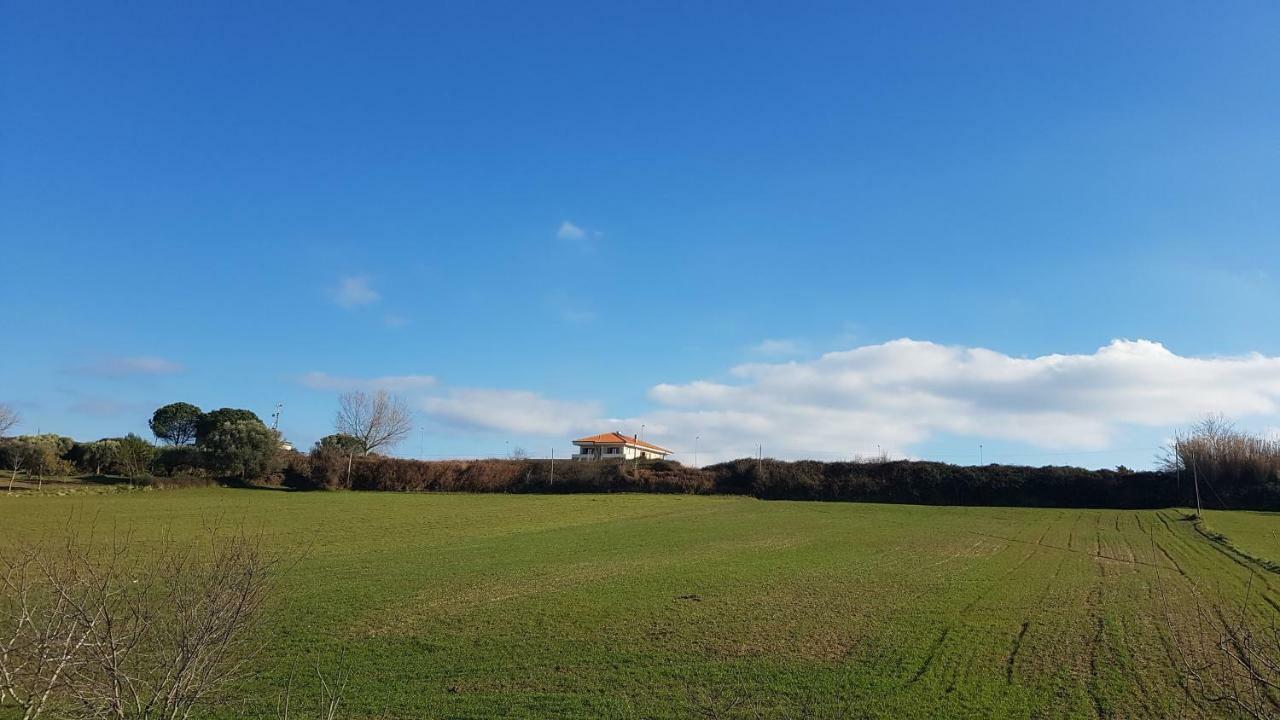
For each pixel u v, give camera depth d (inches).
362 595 817.5
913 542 1421.0
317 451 2792.8
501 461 2942.9
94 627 264.5
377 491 2674.7
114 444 2495.1
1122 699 471.5
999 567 1081.4
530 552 1234.6
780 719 441.7
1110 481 2459.4
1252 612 739.4
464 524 1688.0
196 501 2001.7
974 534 1572.3
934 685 503.2
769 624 685.3
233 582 307.6
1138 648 595.5
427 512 1924.2
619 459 3176.7
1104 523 1824.6
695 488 2736.2
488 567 1050.1
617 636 639.1
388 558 1135.6
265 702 460.1
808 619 706.2
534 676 525.3
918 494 2586.1
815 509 2217.0
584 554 1213.1
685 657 573.6
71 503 1813.5
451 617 711.1
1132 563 1133.1
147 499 2000.5
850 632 653.9
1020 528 1704.0
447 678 520.1
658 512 2068.2
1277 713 393.7
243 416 3941.9
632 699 476.7
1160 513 2105.1
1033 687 498.3
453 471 2802.7
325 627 664.4
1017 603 790.5
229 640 303.7
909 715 448.1
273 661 553.6
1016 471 2566.4
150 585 323.6
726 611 743.7
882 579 959.0
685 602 791.1
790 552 1257.4
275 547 1219.2
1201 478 2401.6
